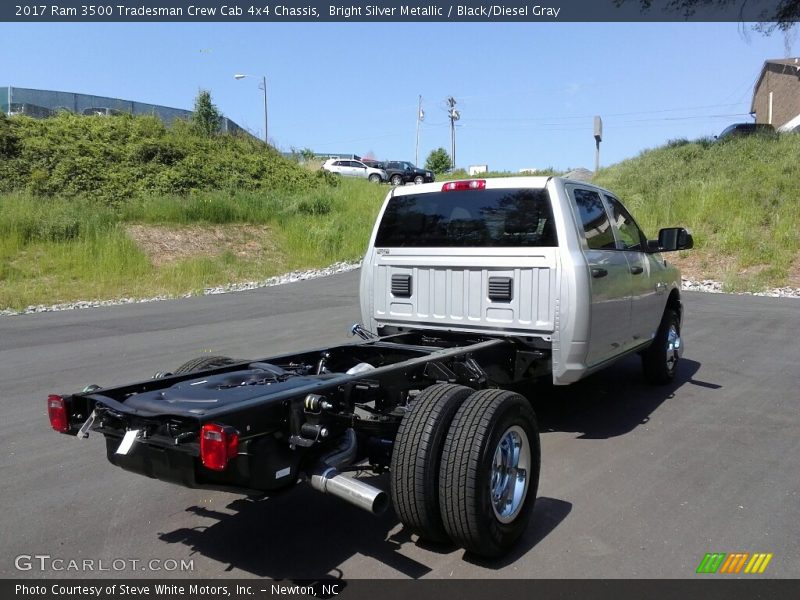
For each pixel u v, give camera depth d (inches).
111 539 156.0
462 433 138.1
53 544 153.4
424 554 148.3
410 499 138.9
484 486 136.6
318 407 137.8
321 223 996.6
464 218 223.8
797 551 146.0
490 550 140.9
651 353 282.0
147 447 139.6
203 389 149.5
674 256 738.8
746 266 684.7
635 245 262.5
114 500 177.8
